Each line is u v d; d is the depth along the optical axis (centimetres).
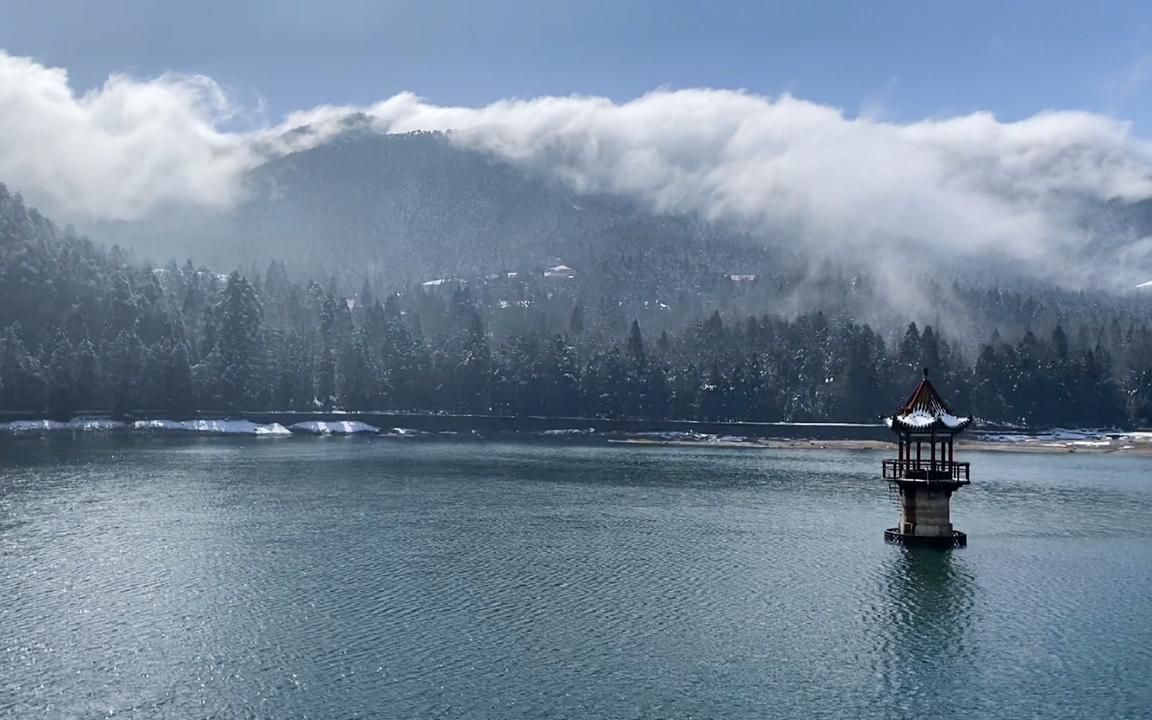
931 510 8775
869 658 5681
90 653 5612
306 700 4978
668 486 13200
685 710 4928
